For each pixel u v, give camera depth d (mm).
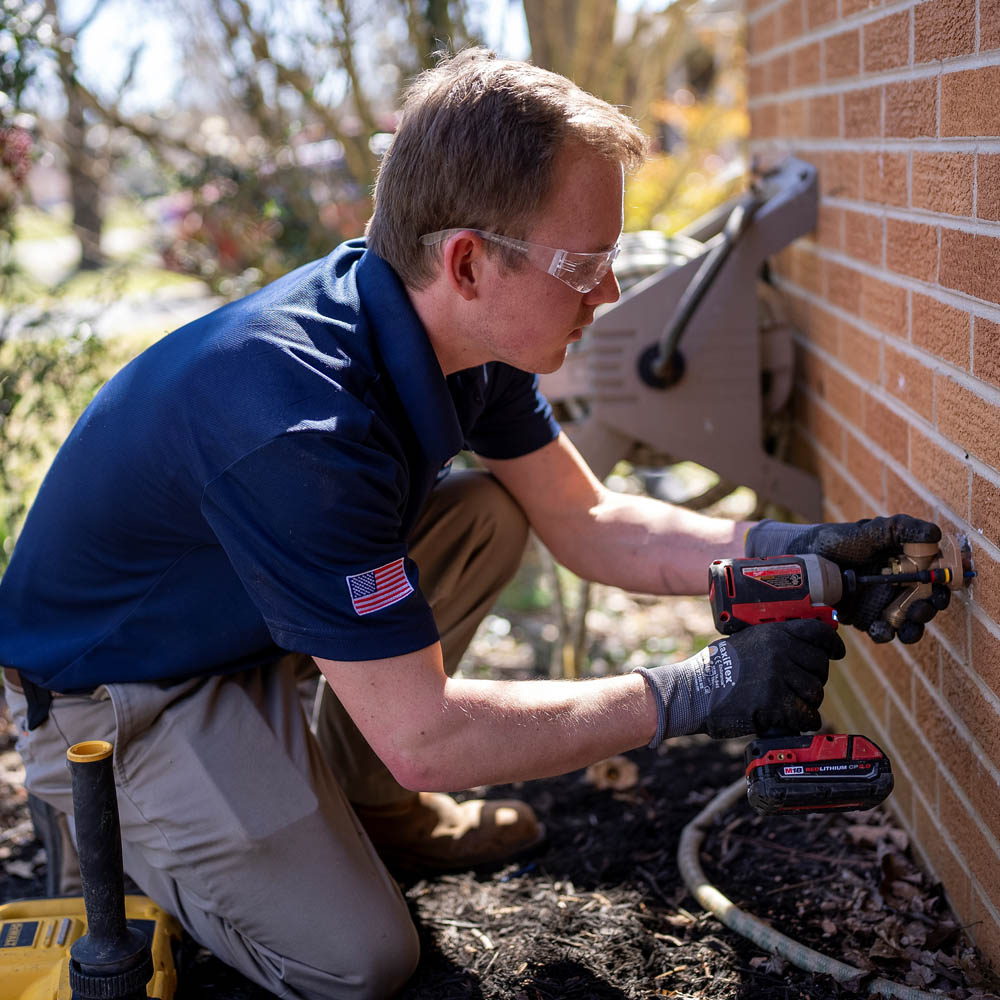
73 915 1916
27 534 1898
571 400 2926
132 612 1832
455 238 1600
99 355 3568
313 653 1608
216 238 5004
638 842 2455
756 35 3420
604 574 2227
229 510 1603
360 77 4871
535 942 2094
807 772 1672
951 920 2035
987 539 1787
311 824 1867
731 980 1939
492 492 2254
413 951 1903
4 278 3770
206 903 1896
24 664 1887
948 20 1872
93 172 5168
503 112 1571
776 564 1778
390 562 1615
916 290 2080
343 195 4930
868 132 2355
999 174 1681
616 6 5039
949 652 2000
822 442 2809
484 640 3812
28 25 3410
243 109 4895
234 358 1635
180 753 1865
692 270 2713
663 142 6824
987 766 1842
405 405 1705
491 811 2404
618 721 1690
